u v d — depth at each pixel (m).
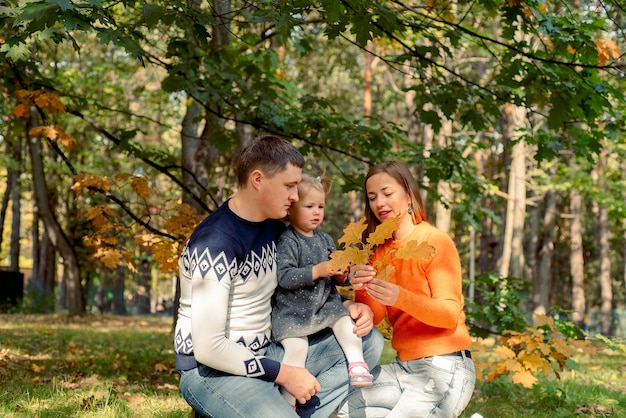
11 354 8.02
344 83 26.41
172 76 6.20
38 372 6.70
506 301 7.09
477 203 8.20
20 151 22.42
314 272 3.20
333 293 3.37
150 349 9.47
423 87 5.92
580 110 5.52
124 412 4.85
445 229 15.34
